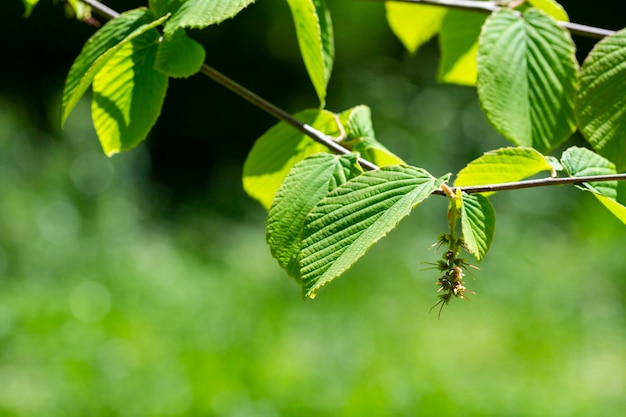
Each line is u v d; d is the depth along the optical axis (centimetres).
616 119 186
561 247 1193
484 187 158
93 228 1154
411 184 152
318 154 177
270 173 241
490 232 153
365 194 151
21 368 748
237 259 1148
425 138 1440
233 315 938
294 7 192
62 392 702
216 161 1634
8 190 1102
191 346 830
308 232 149
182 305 961
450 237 158
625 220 169
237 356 805
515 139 198
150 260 1096
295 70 1628
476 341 919
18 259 1046
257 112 1642
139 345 812
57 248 1066
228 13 162
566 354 908
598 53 192
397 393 725
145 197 1324
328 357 829
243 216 1363
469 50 290
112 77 208
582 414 736
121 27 195
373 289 1056
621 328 1007
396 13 301
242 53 1609
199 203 1395
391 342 887
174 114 1623
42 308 892
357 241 145
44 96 1563
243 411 686
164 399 702
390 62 1592
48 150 1269
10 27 1543
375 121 1486
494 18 208
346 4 1516
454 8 245
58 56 1598
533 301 1052
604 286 1091
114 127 215
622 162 184
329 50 228
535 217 1270
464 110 1491
